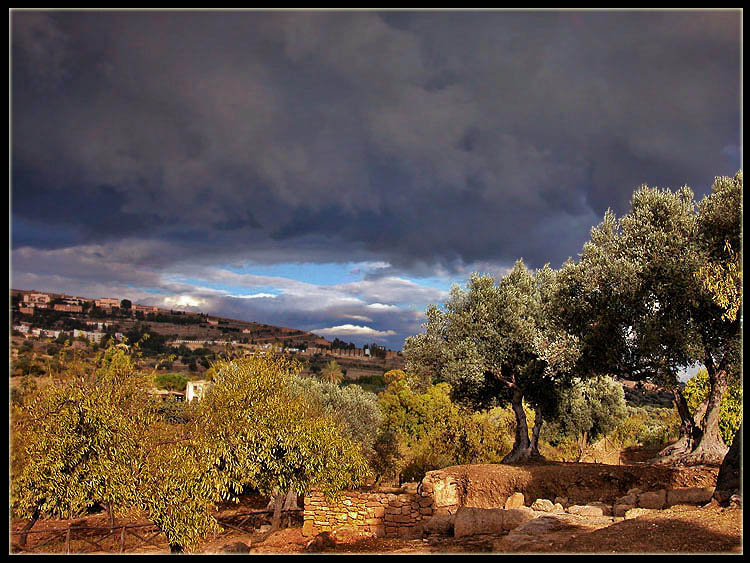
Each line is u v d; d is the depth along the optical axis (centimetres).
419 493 1848
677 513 1068
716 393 1844
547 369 2114
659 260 1777
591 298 1972
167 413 1413
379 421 3412
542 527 1224
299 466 1409
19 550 1323
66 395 1090
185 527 1094
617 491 1720
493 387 2617
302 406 1532
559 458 3578
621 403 3578
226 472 1241
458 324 2480
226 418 1345
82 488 1045
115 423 1107
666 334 1733
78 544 1616
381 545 1380
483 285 2541
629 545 866
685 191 1914
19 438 1042
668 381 1788
